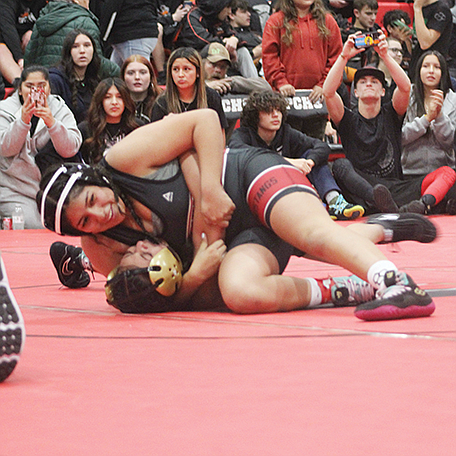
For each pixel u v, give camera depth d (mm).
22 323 2176
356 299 3807
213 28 14773
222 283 3596
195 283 3703
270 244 3760
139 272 3643
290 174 3713
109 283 3723
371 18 15508
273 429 1644
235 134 8930
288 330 3066
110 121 9906
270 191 3643
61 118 11094
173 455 1488
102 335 3076
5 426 1731
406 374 2150
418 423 1654
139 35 13508
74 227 3629
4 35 14875
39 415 1821
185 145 3746
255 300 3533
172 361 2479
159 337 2998
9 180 11531
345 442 1535
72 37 11375
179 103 9477
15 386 2148
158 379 2201
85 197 3549
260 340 2840
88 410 1856
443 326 3018
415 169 12867
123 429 1677
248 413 1783
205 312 3797
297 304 3662
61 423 1741
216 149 3729
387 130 12125
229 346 2730
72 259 4867
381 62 13703
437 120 12547
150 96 11125
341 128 12125
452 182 12023
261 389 2029
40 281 5410
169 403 1904
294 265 6008
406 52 15641
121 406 1888
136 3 13445
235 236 3820
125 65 10969
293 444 1534
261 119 8828
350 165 11875
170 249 3756
